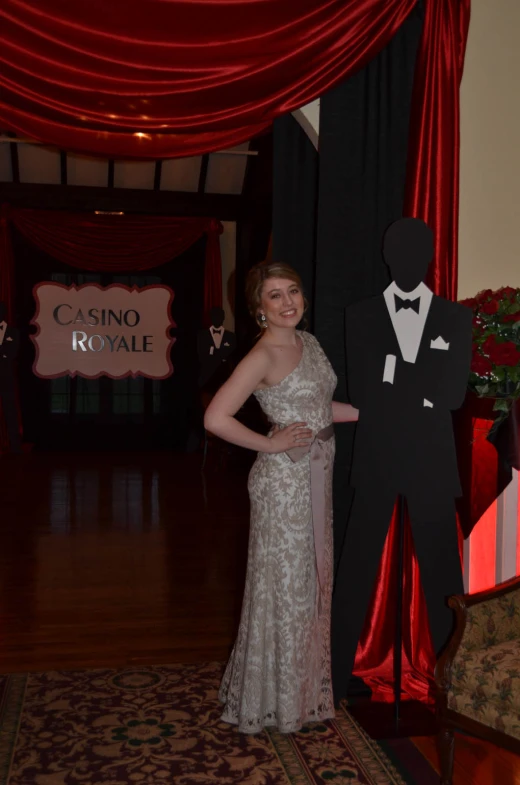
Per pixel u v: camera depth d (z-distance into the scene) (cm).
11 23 290
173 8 295
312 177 336
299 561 273
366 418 288
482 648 240
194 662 346
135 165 980
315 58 307
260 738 276
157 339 1094
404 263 279
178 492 770
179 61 301
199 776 248
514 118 348
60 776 247
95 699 305
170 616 408
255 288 274
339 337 320
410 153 320
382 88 322
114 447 1101
